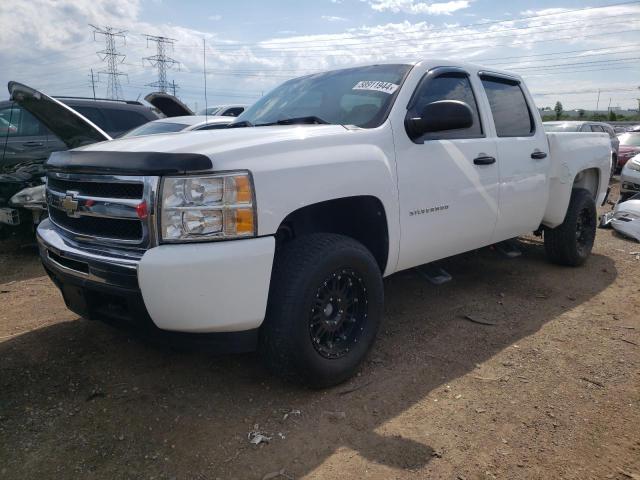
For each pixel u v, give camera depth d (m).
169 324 2.52
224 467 2.37
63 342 3.60
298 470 2.36
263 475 2.32
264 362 2.88
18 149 7.87
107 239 2.69
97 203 2.70
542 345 3.67
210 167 2.47
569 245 5.35
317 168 2.83
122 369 3.24
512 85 4.75
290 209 2.69
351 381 3.14
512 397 2.98
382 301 3.26
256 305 2.58
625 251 6.39
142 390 3.00
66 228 2.98
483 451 2.50
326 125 3.28
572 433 2.65
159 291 2.44
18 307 4.36
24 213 6.25
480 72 4.31
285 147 2.78
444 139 3.74
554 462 2.43
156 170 2.46
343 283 3.03
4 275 5.46
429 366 3.34
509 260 5.80
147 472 2.34
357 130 3.19
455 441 2.57
